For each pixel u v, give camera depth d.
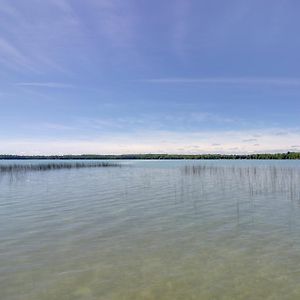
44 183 32.94
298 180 32.19
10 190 26.45
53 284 7.68
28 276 8.16
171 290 7.32
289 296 6.95
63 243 10.95
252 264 8.80
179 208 17.62
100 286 7.57
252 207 17.62
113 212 16.52
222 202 19.53
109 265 8.89
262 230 12.52
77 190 26.39
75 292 7.27
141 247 10.48
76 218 15.05
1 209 17.41
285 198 20.80
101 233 12.28
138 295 7.10
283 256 9.41
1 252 10.01
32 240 11.32
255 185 28.73
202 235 11.90
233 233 12.13
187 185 29.81
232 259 9.23
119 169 65.44
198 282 7.71
